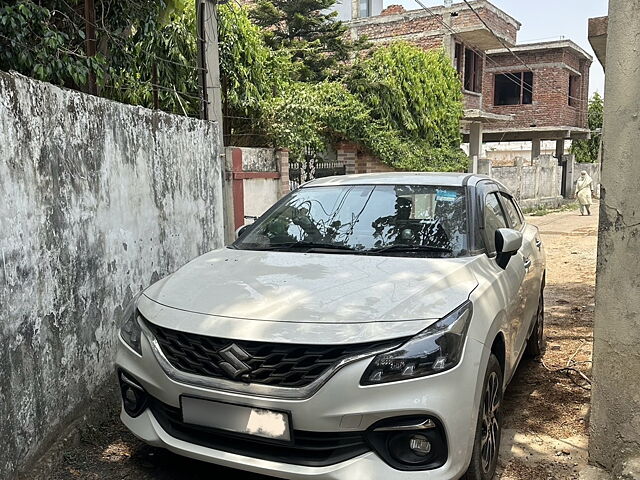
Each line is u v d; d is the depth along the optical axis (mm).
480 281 3209
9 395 2852
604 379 3178
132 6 5508
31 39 4391
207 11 6648
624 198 3018
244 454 2715
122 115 4367
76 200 3676
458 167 14992
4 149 2920
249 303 2869
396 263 3285
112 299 4168
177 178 5375
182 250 5477
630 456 3064
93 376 3865
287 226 4016
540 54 24797
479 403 2801
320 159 12109
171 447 2877
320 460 2602
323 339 2570
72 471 3248
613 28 3018
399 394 2527
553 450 3623
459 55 18922
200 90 6672
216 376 2707
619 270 3068
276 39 16922
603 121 3098
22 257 3041
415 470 2555
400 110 13547
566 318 6805
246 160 8430
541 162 23359
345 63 18156
